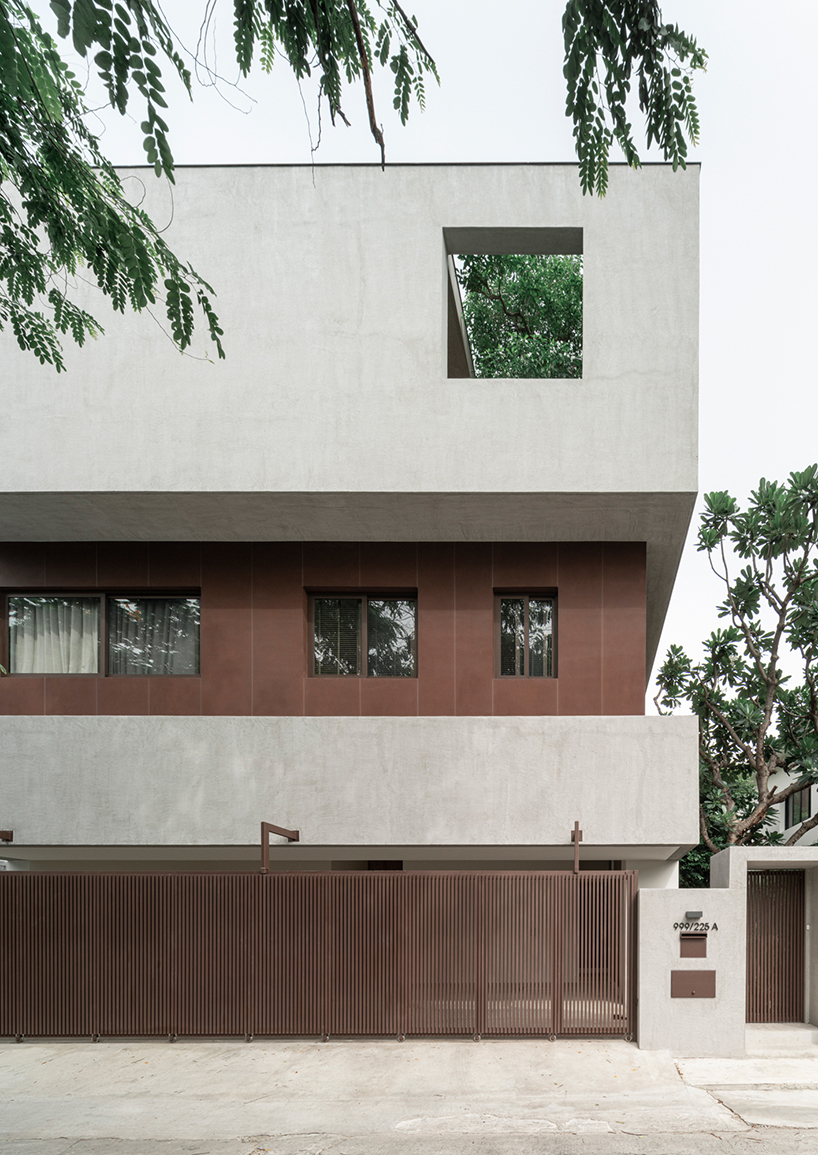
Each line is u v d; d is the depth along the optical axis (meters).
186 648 11.90
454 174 10.37
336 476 10.08
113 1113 7.42
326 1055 9.05
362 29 4.48
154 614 11.98
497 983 9.66
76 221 6.22
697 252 10.18
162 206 10.41
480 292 24.52
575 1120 7.17
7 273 6.80
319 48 4.40
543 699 11.37
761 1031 9.92
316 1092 7.92
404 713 11.42
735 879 9.64
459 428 10.09
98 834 10.31
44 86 5.30
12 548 11.85
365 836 10.23
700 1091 8.10
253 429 10.17
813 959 10.29
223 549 11.80
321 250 10.35
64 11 4.02
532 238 10.66
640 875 11.75
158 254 6.35
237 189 10.41
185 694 11.53
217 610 11.68
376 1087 8.05
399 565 11.70
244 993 9.66
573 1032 9.59
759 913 10.48
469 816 10.23
